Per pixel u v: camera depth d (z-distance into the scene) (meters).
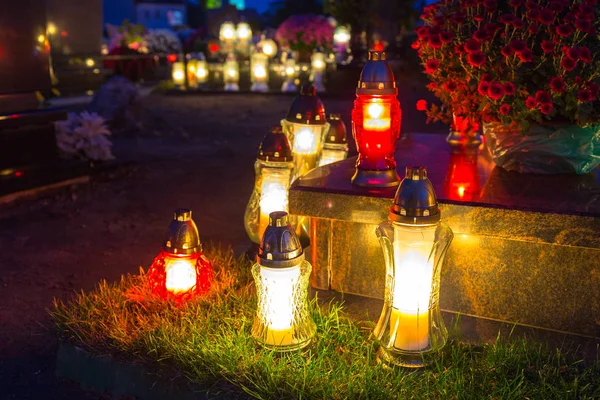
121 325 3.15
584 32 3.13
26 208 6.05
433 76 3.69
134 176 7.34
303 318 2.94
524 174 3.62
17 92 6.50
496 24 3.20
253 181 7.13
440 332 2.80
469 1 3.41
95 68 17.39
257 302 3.06
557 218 2.83
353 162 3.96
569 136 3.49
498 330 3.10
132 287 3.57
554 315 3.08
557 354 2.77
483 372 2.71
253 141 9.80
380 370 2.74
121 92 10.98
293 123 4.11
